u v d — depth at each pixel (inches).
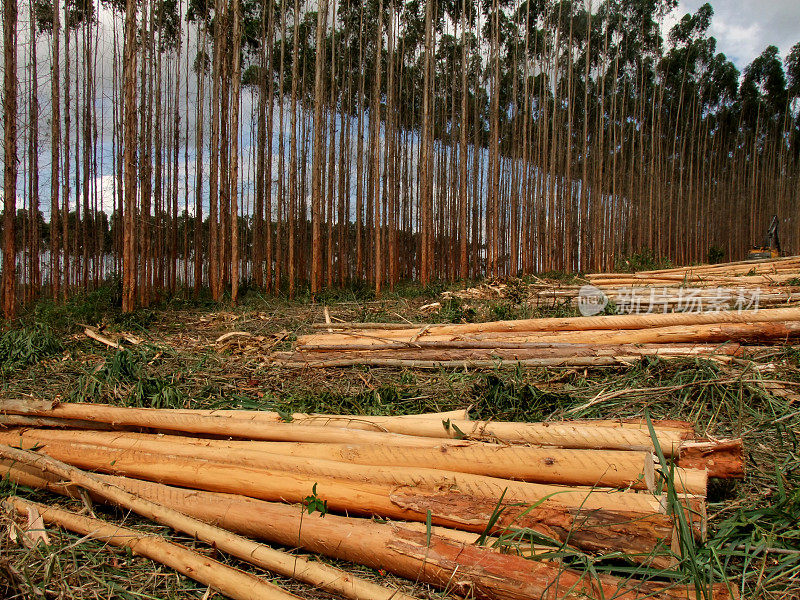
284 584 88.0
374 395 178.5
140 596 87.3
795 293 259.1
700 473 94.6
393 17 650.2
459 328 233.6
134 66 386.9
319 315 365.4
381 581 87.2
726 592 75.8
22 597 86.4
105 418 135.0
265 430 124.6
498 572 79.2
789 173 1366.9
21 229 596.4
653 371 176.7
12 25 348.2
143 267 463.2
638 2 981.2
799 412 140.9
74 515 104.3
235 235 452.1
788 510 97.6
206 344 284.5
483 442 115.1
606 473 96.5
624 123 1035.9
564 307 303.3
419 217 812.0
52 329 306.7
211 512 102.7
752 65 1316.4
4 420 142.5
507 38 862.5
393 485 100.9
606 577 78.4
